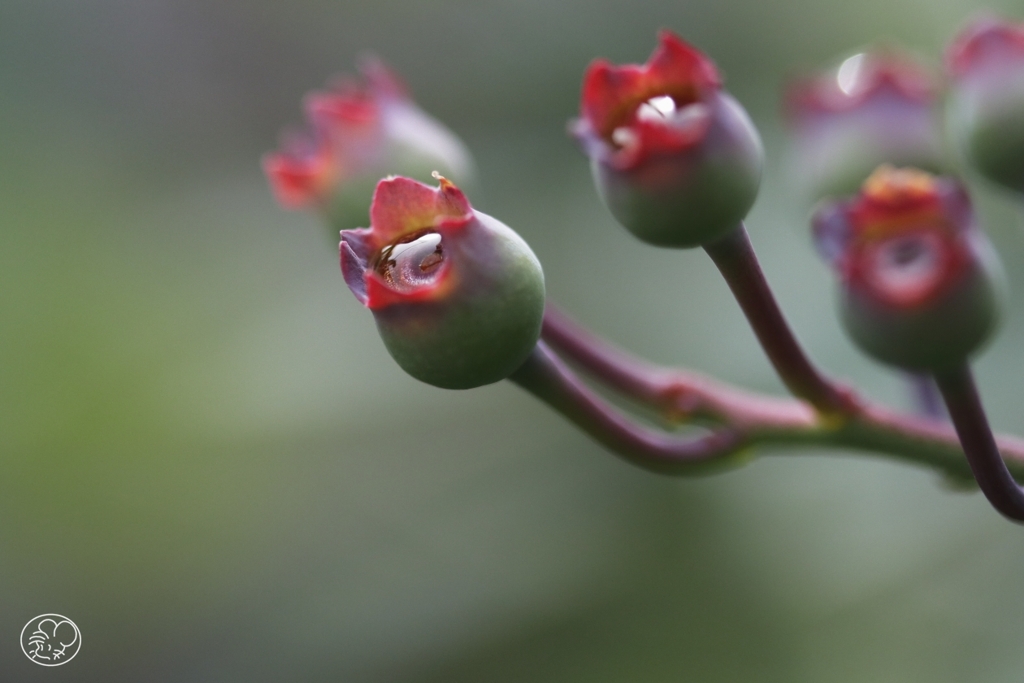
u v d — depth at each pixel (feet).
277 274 0.95
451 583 0.81
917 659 0.73
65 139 1.10
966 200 0.57
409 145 0.61
